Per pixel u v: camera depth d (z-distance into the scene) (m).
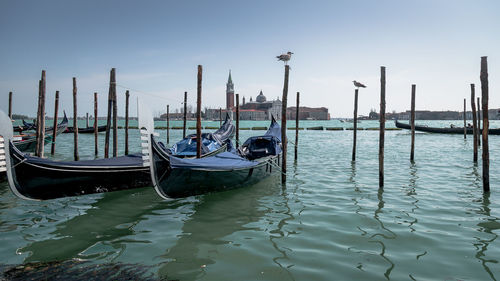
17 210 7.72
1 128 6.71
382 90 9.64
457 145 25.38
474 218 6.77
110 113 14.45
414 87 15.84
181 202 8.48
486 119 8.72
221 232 6.19
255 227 6.44
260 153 13.14
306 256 5.05
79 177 7.99
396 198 8.53
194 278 4.41
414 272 4.50
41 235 6.13
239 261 4.92
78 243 5.73
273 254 5.14
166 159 7.57
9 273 4.53
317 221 6.72
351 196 8.84
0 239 5.91
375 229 6.18
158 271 4.62
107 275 4.48
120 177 8.81
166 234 6.14
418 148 23.16
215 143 14.38
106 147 14.46
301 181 11.09
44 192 7.57
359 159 17.14
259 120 192.50
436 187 9.80
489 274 4.42
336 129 56.62
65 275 4.47
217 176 8.85
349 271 4.54
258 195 9.14
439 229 6.14
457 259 4.88
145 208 7.93
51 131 25.14
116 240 5.86
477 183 10.30
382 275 4.42
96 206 8.09
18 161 6.99
